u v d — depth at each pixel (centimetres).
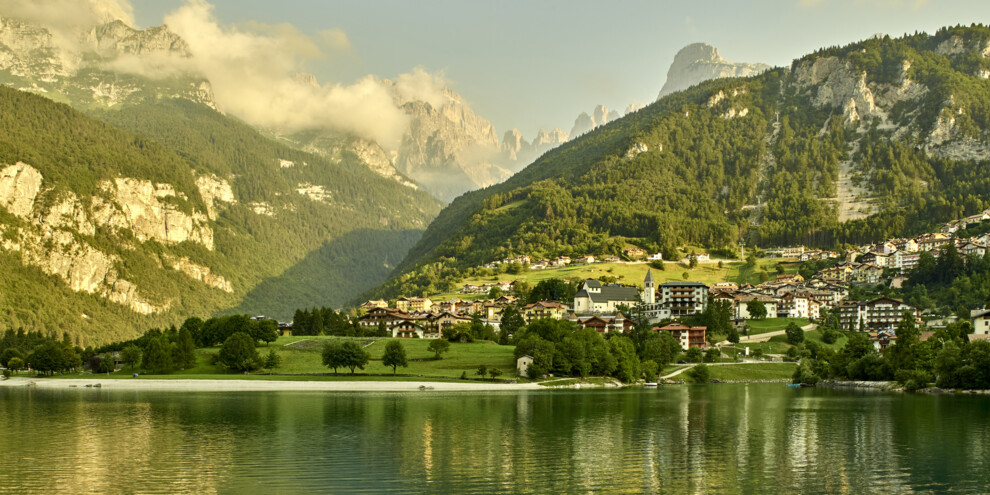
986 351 19925
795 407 16612
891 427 13550
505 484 9312
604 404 17162
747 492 8975
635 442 12038
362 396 18925
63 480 9406
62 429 13200
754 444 11888
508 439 12262
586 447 11594
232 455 10894
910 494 8925
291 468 10075
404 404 17000
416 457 10794
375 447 11519
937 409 16125
